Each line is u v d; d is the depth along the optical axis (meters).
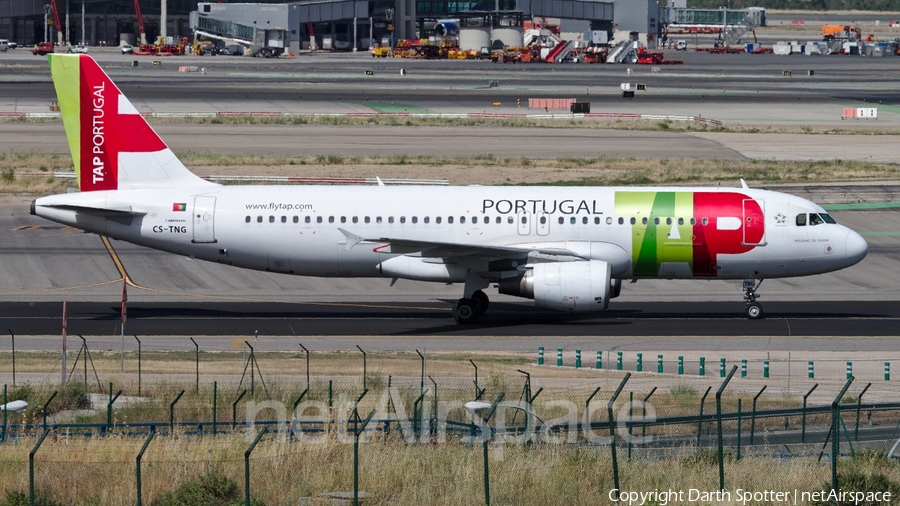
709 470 112.31
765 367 168.62
